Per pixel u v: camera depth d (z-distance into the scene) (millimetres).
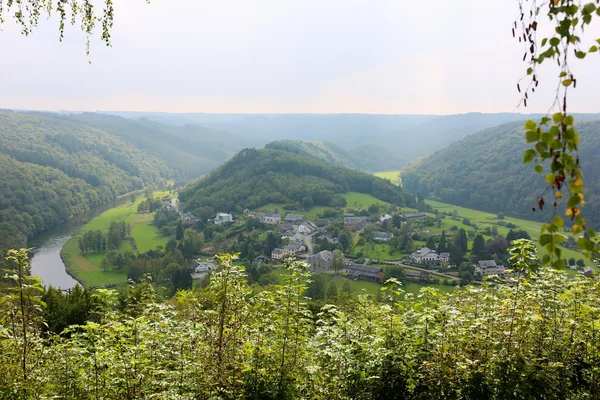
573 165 2859
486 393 7965
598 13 2896
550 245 2955
